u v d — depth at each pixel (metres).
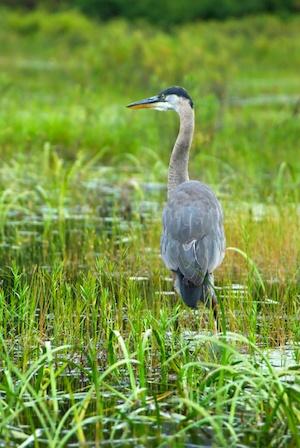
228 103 32.69
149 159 22.58
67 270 13.17
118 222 16.56
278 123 25.61
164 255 10.51
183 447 7.56
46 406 8.50
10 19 59.06
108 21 63.34
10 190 16.75
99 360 9.75
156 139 23.42
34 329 10.11
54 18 57.84
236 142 23.53
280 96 37.19
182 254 10.16
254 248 13.82
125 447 7.61
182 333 9.99
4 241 15.12
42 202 18.36
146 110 27.88
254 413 8.34
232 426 7.89
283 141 24.08
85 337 10.27
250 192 18.16
